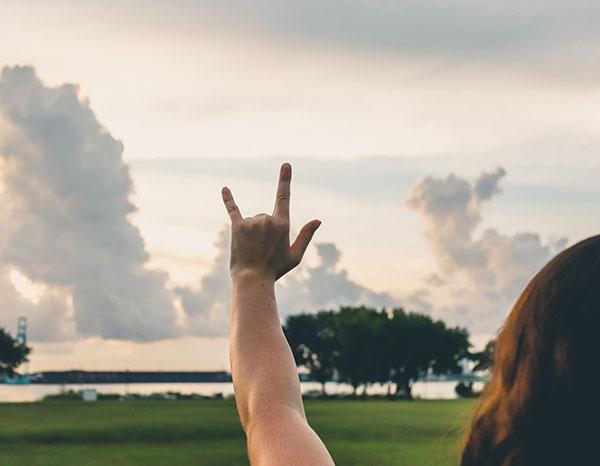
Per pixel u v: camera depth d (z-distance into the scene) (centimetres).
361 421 6350
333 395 18975
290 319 19562
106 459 3616
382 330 17838
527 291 151
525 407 143
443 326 17975
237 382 188
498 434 146
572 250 150
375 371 17988
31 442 4438
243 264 201
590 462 137
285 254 202
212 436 4825
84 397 13450
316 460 162
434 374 18200
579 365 139
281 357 188
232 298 201
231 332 196
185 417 6756
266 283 199
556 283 146
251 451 172
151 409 8506
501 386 149
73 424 5791
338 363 18338
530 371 144
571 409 139
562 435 139
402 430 5284
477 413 154
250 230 202
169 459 3609
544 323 144
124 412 7744
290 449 165
